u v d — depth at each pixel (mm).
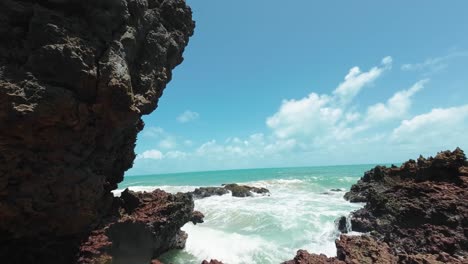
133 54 15312
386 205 21391
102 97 12961
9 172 11305
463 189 20547
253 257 18766
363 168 107812
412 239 18125
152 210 18391
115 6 13914
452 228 17688
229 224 25281
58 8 12773
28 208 11766
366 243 16734
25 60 11680
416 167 26281
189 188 53375
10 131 10953
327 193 39438
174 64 19062
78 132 12898
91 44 12883
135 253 16094
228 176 91812
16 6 11867
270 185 48562
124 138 16922
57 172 12281
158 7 17703
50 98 11383
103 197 16078
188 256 18906
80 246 13984
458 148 23141
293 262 15594
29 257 12812
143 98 15664
